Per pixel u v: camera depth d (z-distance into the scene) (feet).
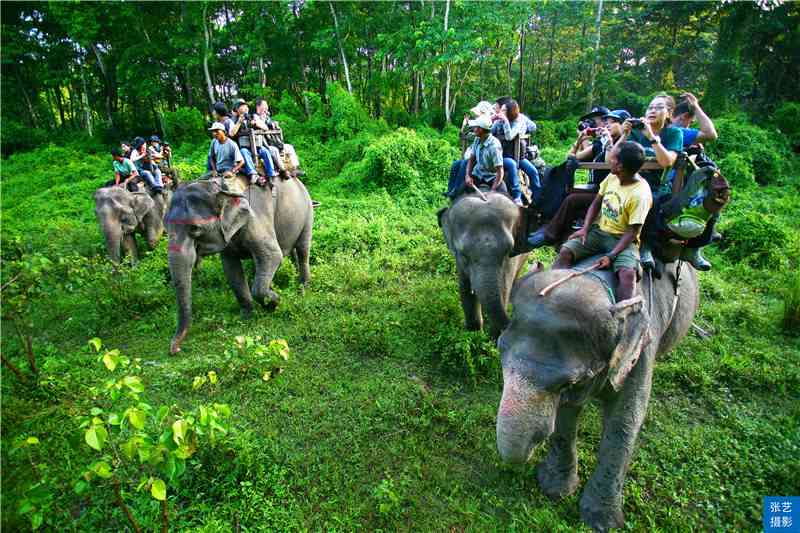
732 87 72.54
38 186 59.26
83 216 40.81
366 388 15.08
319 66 90.07
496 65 81.30
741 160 45.37
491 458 12.16
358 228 29.71
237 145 19.39
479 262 14.61
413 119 75.97
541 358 7.64
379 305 20.71
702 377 15.19
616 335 7.89
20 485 10.20
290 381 15.53
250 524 10.40
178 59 75.61
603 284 8.65
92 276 21.89
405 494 11.13
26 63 94.99
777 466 11.93
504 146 17.33
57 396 13.88
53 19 89.66
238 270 19.69
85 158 73.97
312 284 23.53
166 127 75.05
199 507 10.51
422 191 40.81
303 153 57.77
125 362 9.58
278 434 13.24
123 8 76.74
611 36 94.99
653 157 10.52
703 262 11.73
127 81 84.38
